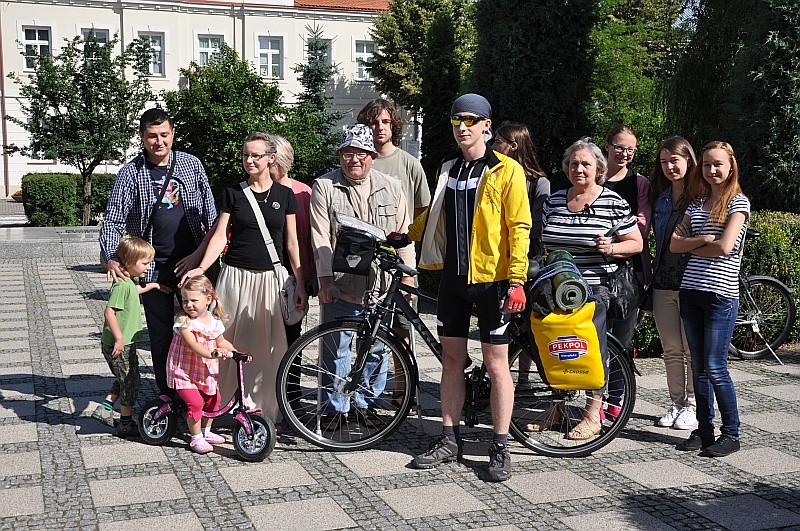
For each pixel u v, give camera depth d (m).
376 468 4.69
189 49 39.34
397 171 5.83
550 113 10.77
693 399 5.48
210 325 4.85
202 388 4.85
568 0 10.67
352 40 41.66
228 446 5.03
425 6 38.84
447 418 4.78
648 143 14.65
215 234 5.16
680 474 4.63
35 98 20.53
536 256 5.09
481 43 11.17
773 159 8.86
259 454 4.73
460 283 4.61
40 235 16.88
